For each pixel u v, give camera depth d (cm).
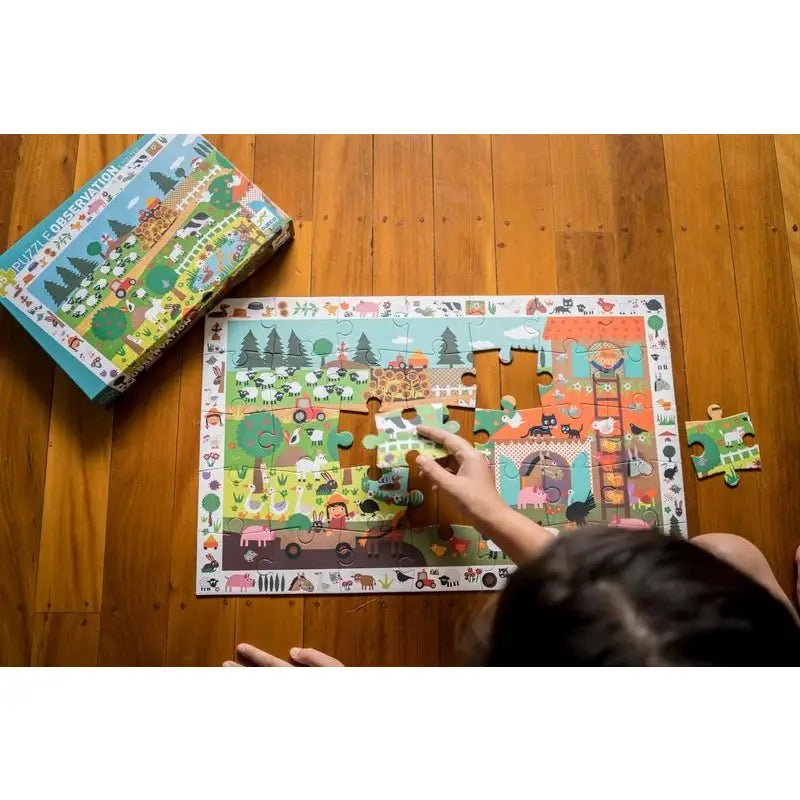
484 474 104
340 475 111
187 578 109
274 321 116
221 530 110
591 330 116
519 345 115
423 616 108
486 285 118
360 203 121
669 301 118
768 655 52
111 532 110
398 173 122
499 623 59
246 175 122
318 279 118
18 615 108
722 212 122
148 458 112
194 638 108
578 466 111
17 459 112
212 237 114
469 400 113
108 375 109
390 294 118
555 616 55
